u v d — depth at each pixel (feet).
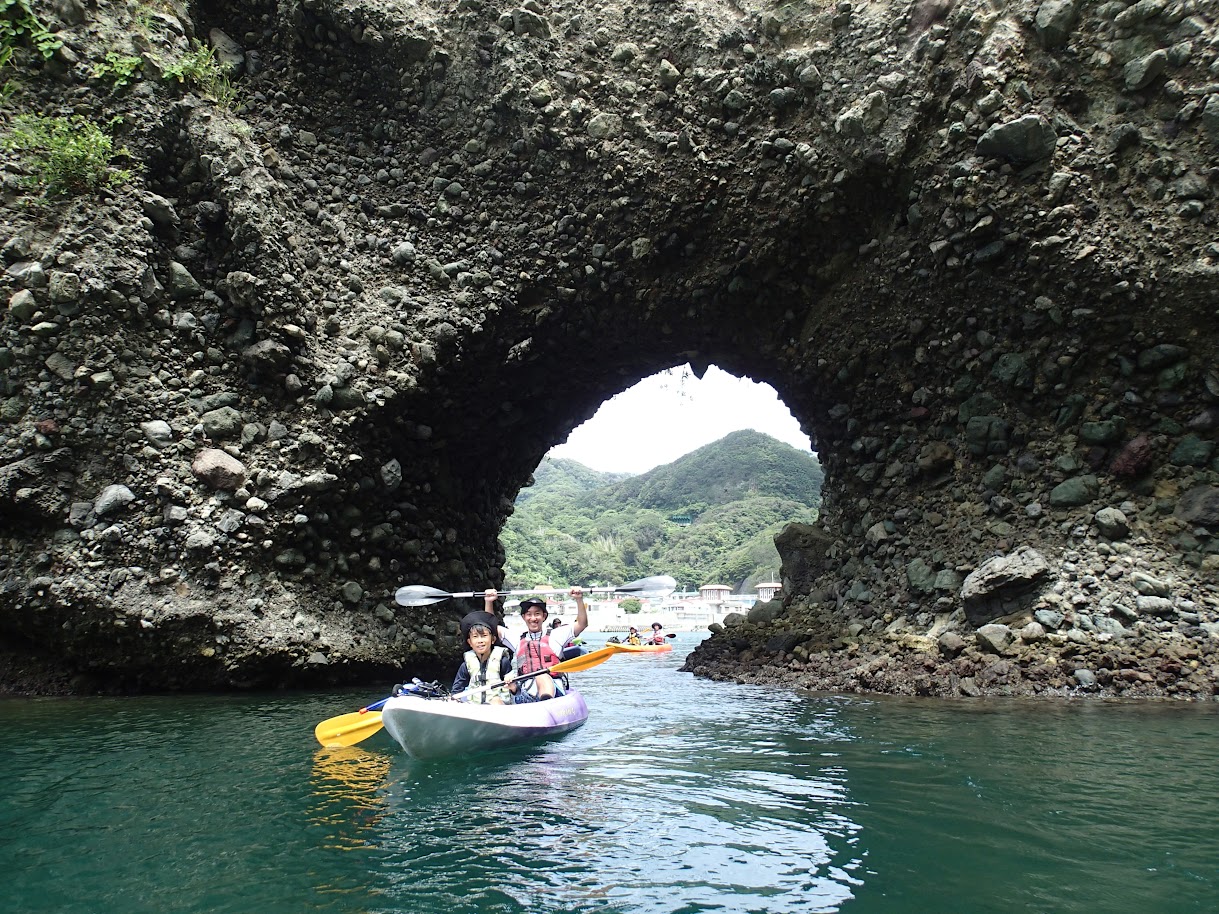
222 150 32.55
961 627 30.04
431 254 36.78
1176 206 28.27
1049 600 27.86
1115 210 28.84
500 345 37.45
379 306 35.68
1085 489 29.86
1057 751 17.33
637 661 52.95
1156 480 29.17
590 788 15.06
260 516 31.35
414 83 36.04
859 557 37.83
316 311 34.17
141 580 29.04
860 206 33.30
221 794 14.73
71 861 11.14
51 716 24.39
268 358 32.19
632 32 34.94
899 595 33.99
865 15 31.91
